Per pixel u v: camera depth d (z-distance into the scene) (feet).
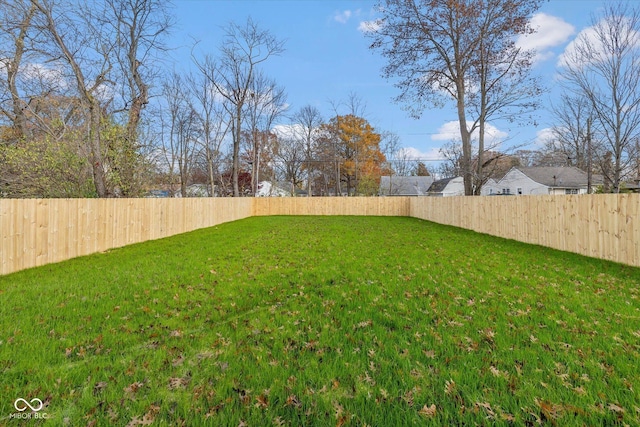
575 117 42.01
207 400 5.58
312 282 13.25
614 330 8.34
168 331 8.50
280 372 6.45
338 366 6.70
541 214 23.43
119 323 8.93
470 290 12.01
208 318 9.48
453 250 21.22
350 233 31.27
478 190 41.91
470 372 6.40
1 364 6.63
